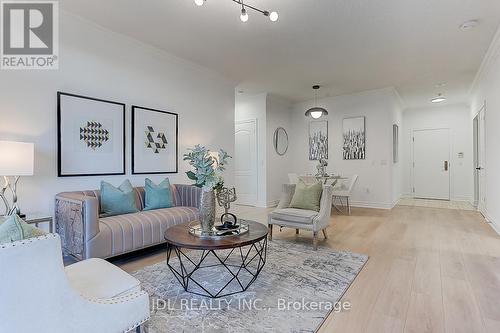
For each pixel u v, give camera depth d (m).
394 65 4.64
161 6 2.91
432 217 5.29
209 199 2.39
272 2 2.82
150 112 3.99
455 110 7.70
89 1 2.83
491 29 3.40
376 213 5.70
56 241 1.11
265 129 6.63
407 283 2.43
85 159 3.29
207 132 4.92
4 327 1.01
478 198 6.14
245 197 6.95
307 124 7.39
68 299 1.16
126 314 1.36
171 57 4.23
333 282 2.44
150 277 2.55
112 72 3.55
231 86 5.44
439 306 2.04
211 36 3.60
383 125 6.26
